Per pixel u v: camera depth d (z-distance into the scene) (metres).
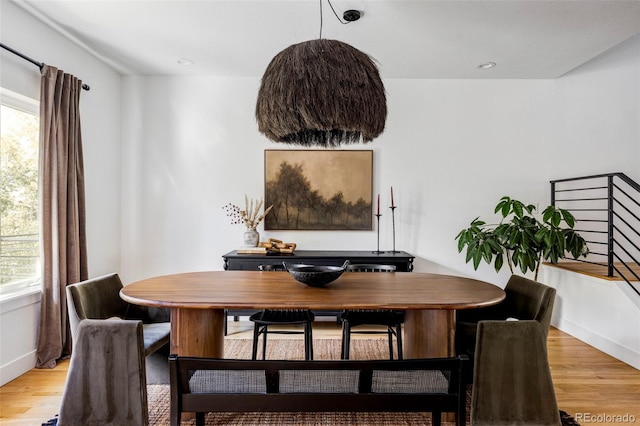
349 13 2.47
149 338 2.04
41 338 2.52
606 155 3.71
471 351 1.99
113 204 3.59
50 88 2.53
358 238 3.79
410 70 3.54
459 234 3.55
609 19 2.55
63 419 1.48
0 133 2.38
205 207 3.76
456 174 3.80
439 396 1.22
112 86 3.54
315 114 1.47
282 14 2.52
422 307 1.65
